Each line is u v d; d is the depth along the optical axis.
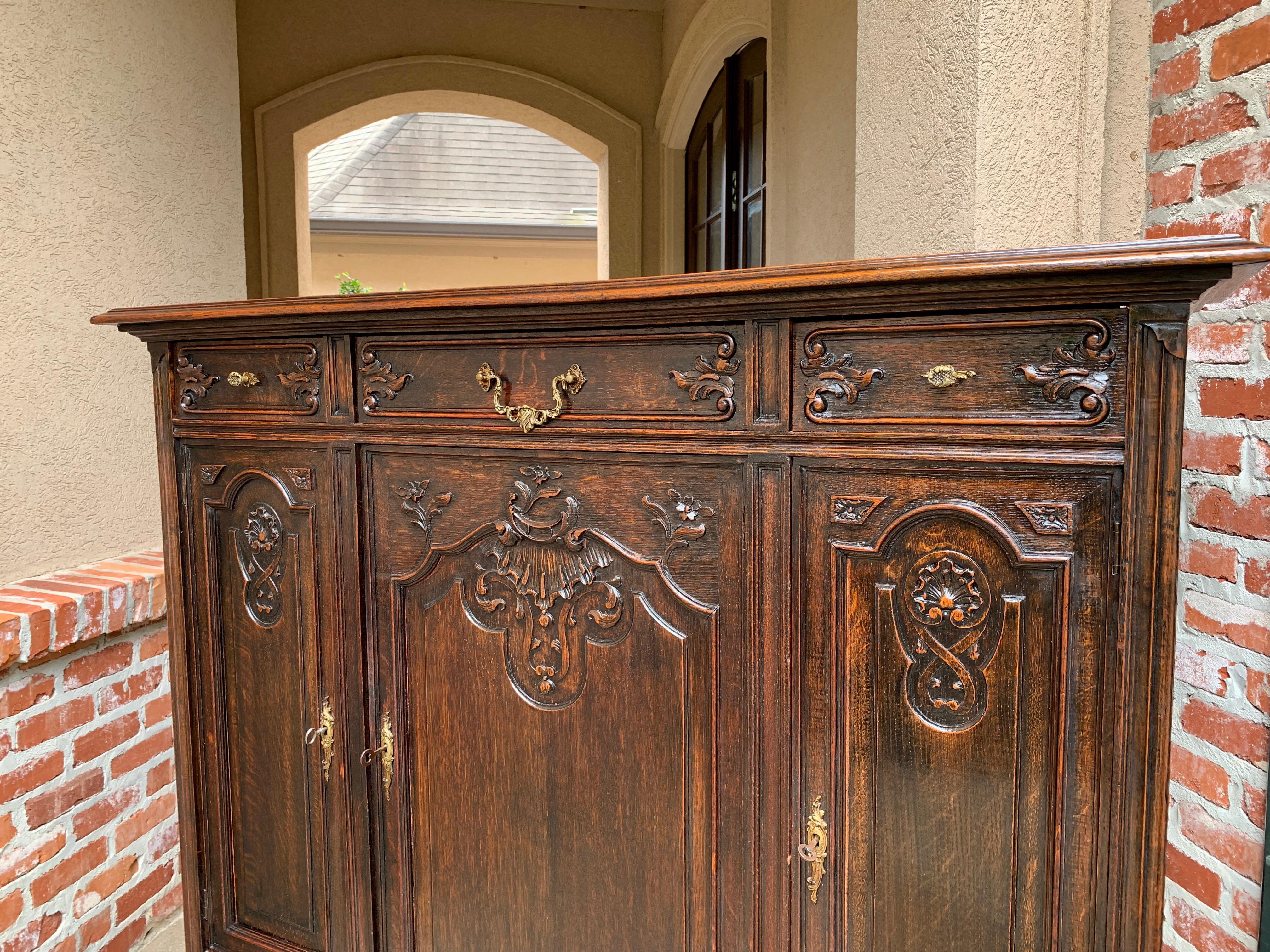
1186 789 1.36
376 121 4.20
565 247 9.87
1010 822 0.93
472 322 1.13
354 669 1.31
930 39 1.28
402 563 1.27
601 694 1.15
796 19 2.51
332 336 1.26
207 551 1.44
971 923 0.96
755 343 0.98
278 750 1.41
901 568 0.95
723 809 1.08
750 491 1.01
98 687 1.70
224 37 2.18
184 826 1.52
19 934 1.54
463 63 3.96
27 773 1.55
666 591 1.09
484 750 1.24
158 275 1.98
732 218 3.36
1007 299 0.84
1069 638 0.87
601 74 4.11
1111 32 1.30
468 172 10.76
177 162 2.03
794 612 1.00
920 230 1.32
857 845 1.01
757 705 1.03
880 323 0.92
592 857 1.18
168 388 1.43
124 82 1.87
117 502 1.89
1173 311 0.79
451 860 1.29
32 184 1.66
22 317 1.65
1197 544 1.32
